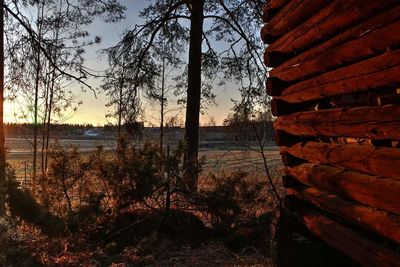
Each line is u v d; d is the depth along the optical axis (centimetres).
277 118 467
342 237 353
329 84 347
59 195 833
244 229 804
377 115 287
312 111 392
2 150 1077
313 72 378
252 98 1391
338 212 347
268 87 464
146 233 797
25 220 730
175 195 870
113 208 823
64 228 751
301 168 422
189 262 679
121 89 1548
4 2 1227
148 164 814
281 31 443
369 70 294
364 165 308
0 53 1130
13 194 725
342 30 335
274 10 473
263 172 1157
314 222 411
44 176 834
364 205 320
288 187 464
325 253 450
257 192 862
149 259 684
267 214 810
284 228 458
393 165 273
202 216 904
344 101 346
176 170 838
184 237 796
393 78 275
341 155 340
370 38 288
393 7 272
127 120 1505
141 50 1580
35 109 1495
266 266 643
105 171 820
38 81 1439
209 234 820
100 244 768
